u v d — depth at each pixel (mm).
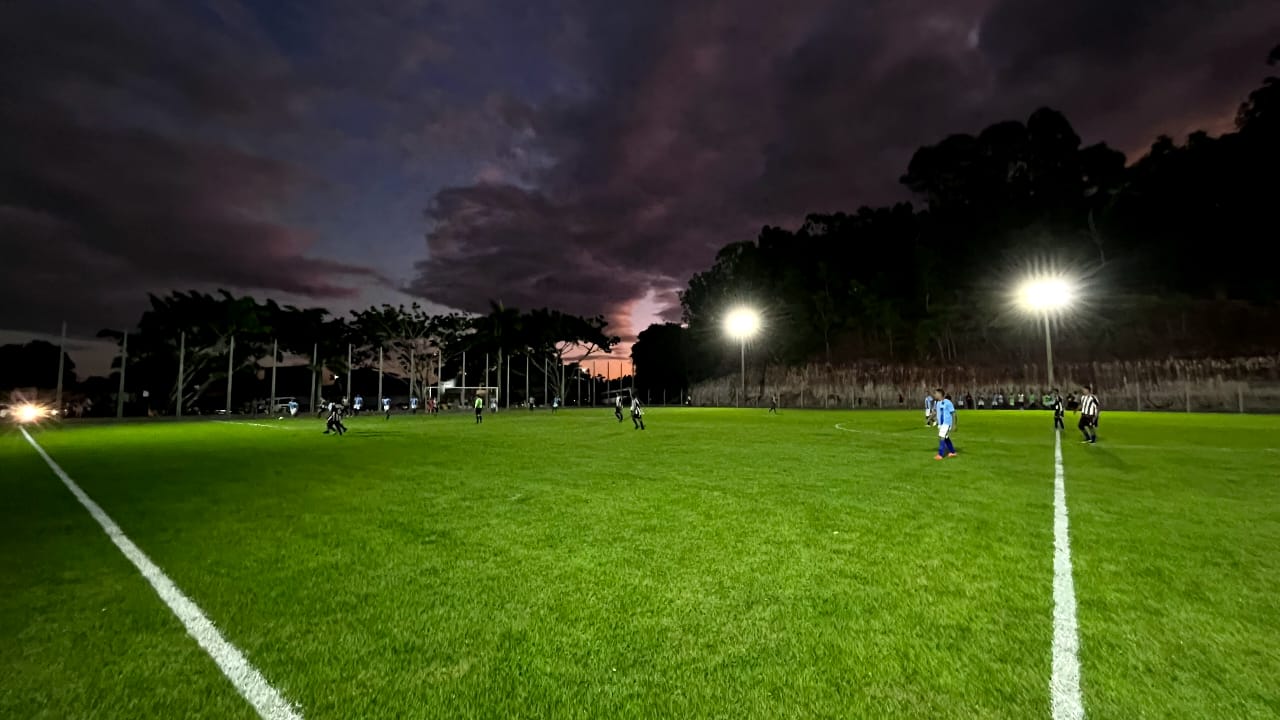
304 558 5859
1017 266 84688
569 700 3258
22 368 71250
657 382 117375
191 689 3389
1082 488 9461
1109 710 3088
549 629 4141
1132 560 5543
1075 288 78625
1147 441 18141
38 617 4391
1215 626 4066
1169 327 69688
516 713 3145
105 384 75188
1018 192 94500
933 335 81500
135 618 4371
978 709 3117
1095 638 3898
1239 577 5047
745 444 17812
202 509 8305
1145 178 83062
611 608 4500
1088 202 87938
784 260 106188
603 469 12156
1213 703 3141
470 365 91875
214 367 64500
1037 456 14078
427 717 3113
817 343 93188
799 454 14828
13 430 32906
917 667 3555
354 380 88125
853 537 6449
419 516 7727
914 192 105812
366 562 5711
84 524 7426
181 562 5750
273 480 11094
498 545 6273
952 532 6641
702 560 5668
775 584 4980
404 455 15555
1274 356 59750
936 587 4871
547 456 14812
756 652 3770
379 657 3748
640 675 3510
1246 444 17000
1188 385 57812
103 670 3604
